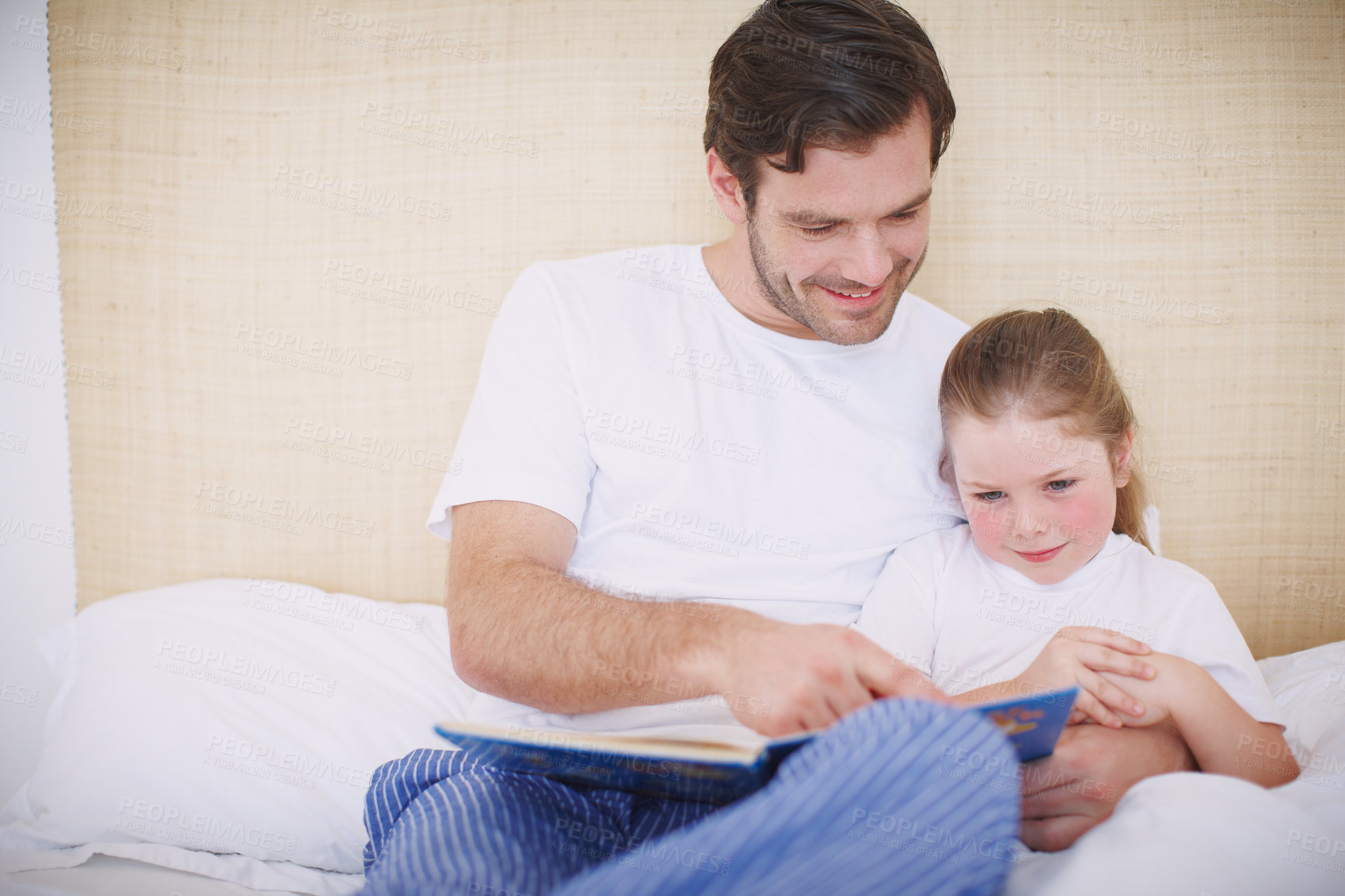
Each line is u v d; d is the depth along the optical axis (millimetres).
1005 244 1426
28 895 816
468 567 947
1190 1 1385
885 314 1033
